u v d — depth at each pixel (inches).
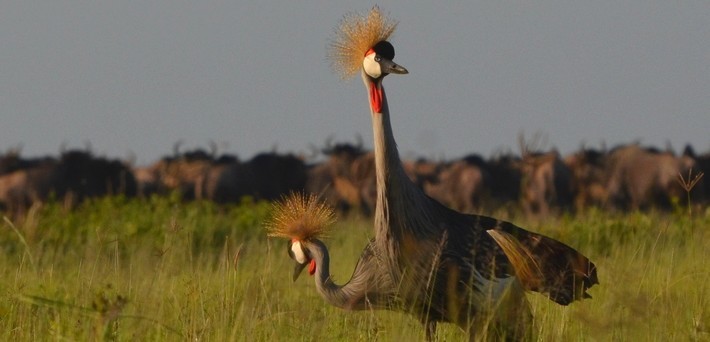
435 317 1278.3
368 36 1267.2
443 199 5585.6
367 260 1301.7
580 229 2281.0
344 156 5728.3
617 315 1188.5
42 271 1614.2
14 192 4702.3
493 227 1291.8
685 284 1376.7
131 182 4977.9
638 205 5147.6
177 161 6023.6
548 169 5388.8
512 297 1250.0
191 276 1362.0
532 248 1289.4
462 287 1233.4
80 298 1338.6
